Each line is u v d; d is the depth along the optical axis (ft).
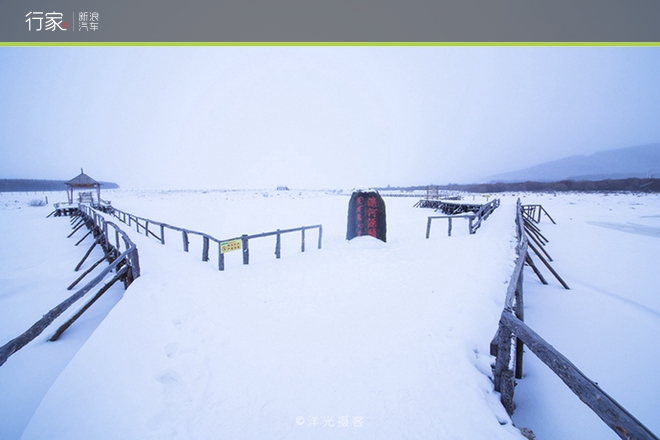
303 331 13.74
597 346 16.10
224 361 11.54
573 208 96.02
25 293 24.36
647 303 21.74
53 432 8.34
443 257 26.32
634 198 135.13
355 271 23.04
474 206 74.38
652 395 12.29
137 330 13.92
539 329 18.04
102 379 10.57
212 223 61.82
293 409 9.07
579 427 9.85
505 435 7.80
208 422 8.65
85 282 27.14
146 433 8.28
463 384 9.79
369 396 9.48
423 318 14.55
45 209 107.14
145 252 30.04
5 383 12.45
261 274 22.48
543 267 32.04
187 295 18.17
